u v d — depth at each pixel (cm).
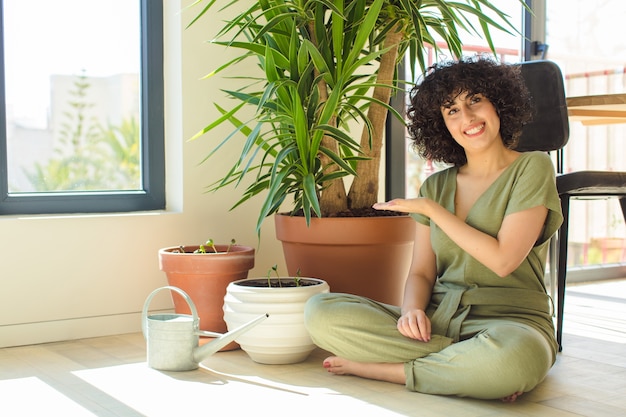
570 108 284
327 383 217
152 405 197
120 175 312
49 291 275
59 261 276
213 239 310
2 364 242
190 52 303
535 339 196
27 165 291
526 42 397
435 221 213
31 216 279
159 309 299
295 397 204
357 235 257
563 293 263
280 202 262
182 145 302
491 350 194
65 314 278
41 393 208
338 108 277
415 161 369
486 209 213
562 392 210
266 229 323
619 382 221
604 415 189
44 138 295
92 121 305
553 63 275
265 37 265
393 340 210
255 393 207
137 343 273
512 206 208
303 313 232
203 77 296
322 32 259
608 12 420
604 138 418
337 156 259
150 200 311
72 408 194
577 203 415
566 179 260
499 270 205
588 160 412
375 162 285
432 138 230
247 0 315
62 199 291
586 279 420
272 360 237
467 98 214
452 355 200
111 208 302
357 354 215
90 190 305
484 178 220
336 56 261
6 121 281
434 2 277
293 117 259
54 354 256
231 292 241
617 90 425
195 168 305
